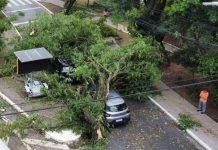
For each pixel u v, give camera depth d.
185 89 31.30
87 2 49.75
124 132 25.84
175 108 28.78
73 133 24.34
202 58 26.28
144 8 32.06
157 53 28.64
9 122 23.03
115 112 25.64
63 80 28.69
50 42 27.95
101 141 24.09
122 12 31.59
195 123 27.02
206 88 30.98
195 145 25.19
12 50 30.89
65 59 29.52
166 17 29.83
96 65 25.00
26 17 44.97
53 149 23.72
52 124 24.16
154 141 25.22
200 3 24.28
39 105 27.16
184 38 27.64
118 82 27.58
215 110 28.83
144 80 28.33
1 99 28.50
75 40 28.55
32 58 25.67
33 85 28.59
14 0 50.78
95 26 29.41
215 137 25.75
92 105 23.70
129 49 26.20
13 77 31.66
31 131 24.83
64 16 28.83
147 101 29.67
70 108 23.94
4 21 32.75
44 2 50.75
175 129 26.56
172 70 33.84
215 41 25.81
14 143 23.83
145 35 31.31
